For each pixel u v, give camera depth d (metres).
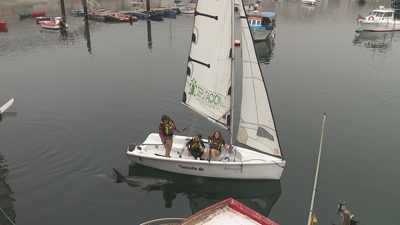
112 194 13.41
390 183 14.37
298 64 32.81
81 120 19.94
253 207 13.00
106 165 15.41
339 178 14.73
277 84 26.88
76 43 40.91
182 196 13.52
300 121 20.23
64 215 12.14
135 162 15.48
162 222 12.02
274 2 99.69
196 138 14.78
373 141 17.83
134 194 13.49
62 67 30.77
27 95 23.80
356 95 24.50
